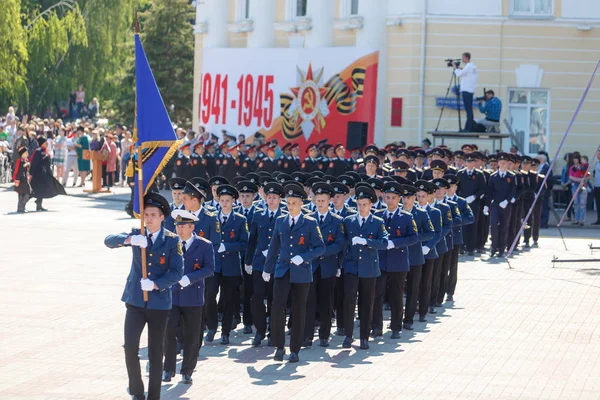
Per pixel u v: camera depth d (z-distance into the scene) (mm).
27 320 16359
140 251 11531
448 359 14516
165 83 57312
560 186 35531
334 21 38781
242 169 33719
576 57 37125
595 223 33906
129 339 11438
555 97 37125
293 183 14602
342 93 36188
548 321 17406
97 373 13117
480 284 21453
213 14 43094
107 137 42875
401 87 37000
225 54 39125
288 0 40562
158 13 57000
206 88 39812
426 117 36812
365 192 15367
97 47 65250
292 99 37344
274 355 14703
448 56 36781
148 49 57125
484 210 25828
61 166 43969
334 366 14039
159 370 11648
